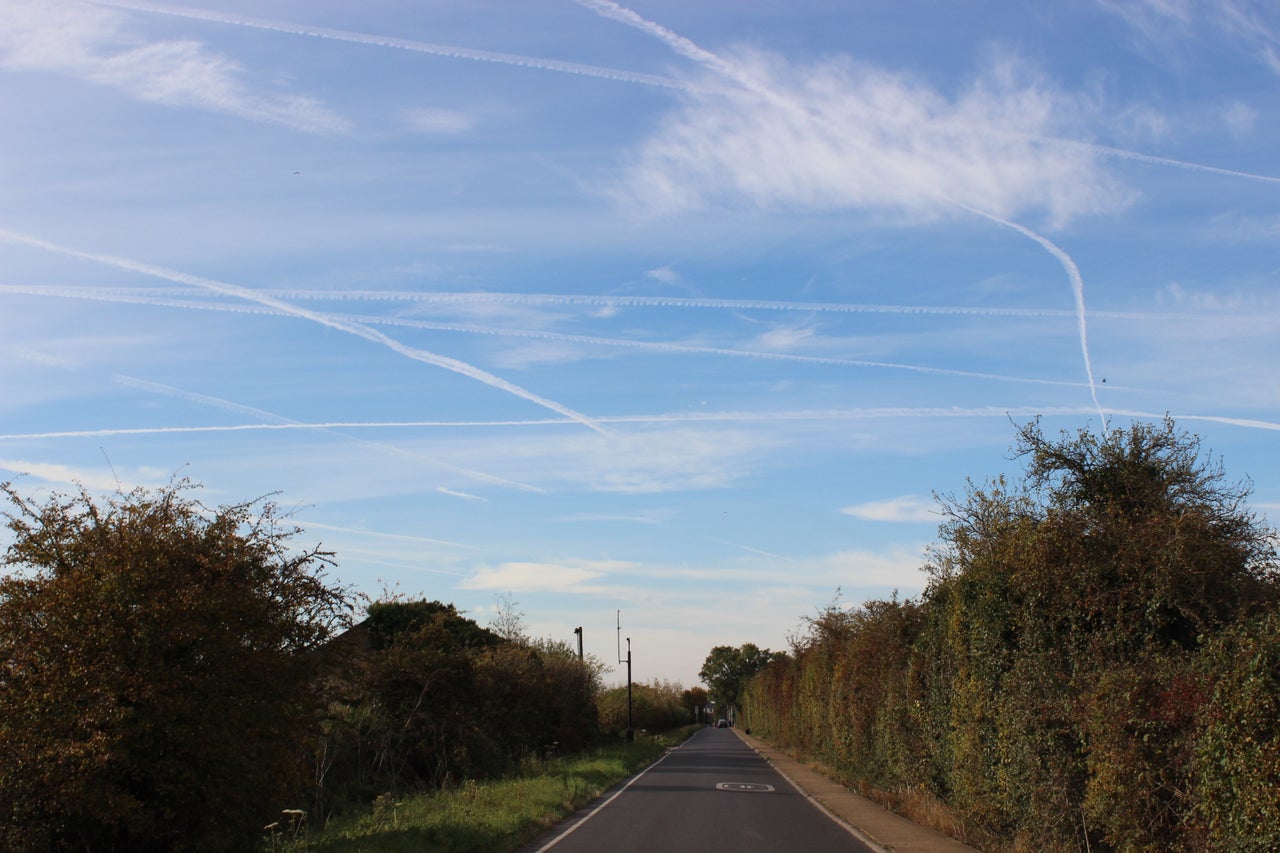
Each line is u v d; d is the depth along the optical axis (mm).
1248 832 7523
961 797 15977
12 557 10609
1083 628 12180
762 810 21328
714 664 176875
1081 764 11477
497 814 17609
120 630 10289
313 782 14508
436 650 29656
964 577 15844
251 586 12055
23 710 9766
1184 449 12523
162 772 10344
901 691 21469
